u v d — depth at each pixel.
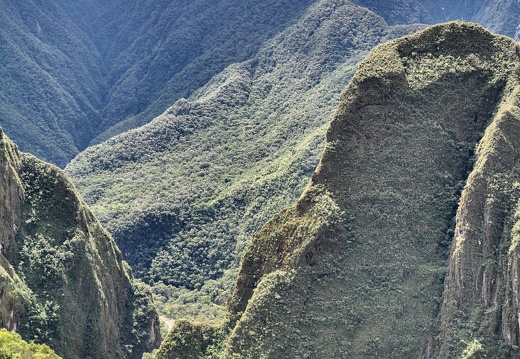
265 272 138.75
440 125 148.75
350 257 136.75
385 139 146.38
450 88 151.75
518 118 139.38
